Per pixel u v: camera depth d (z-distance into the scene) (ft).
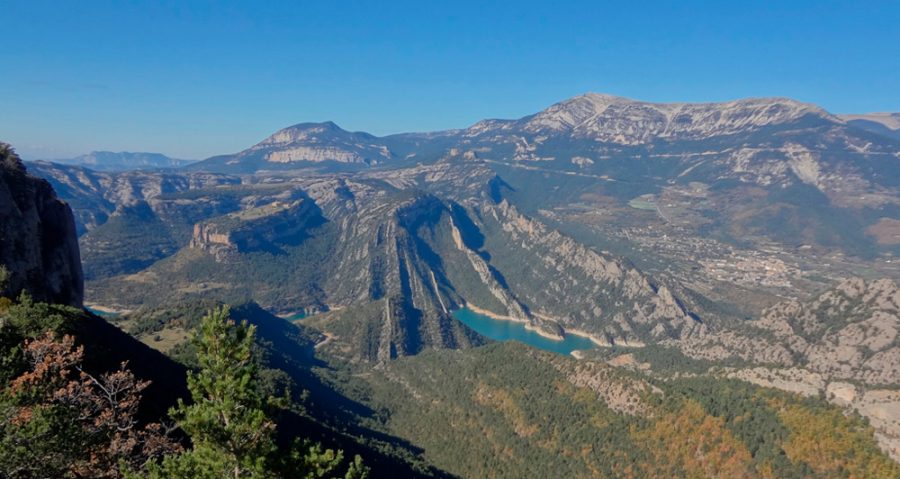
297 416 570.87
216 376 184.65
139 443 221.46
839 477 450.71
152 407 338.54
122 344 483.10
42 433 174.19
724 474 505.66
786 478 469.98
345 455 523.70
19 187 512.63
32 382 201.26
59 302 529.04
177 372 538.47
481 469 637.30
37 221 518.37
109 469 195.42
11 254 473.67
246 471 181.47
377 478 506.48
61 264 548.72
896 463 442.91
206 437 173.27
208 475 170.50
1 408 175.52
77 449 183.01
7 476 166.71
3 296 398.01
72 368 292.81
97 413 217.97
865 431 486.38
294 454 186.09
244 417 173.78
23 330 301.84
